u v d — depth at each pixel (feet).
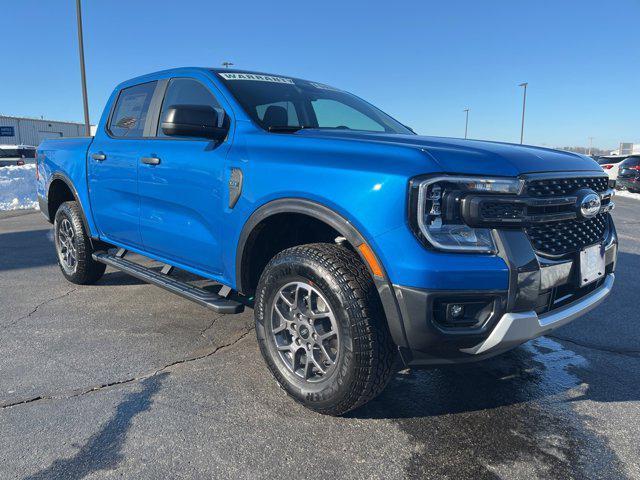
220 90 10.71
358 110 12.80
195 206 10.37
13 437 7.65
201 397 8.98
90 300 14.49
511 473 7.10
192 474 6.90
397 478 6.95
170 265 11.89
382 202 7.15
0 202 41.14
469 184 7.05
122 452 7.34
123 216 12.89
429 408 8.85
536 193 7.58
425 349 7.23
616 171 71.97
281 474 6.96
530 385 9.83
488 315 7.18
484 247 7.07
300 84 12.44
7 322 12.63
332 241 9.68
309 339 8.35
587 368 10.68
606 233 9.77
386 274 7.15
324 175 7.89
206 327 12.44
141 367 10.14
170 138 11.42
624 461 7.41
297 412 8.54
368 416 8.51
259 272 9.90
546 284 7.66
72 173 14.96
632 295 16.17
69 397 8.89
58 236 16.33
